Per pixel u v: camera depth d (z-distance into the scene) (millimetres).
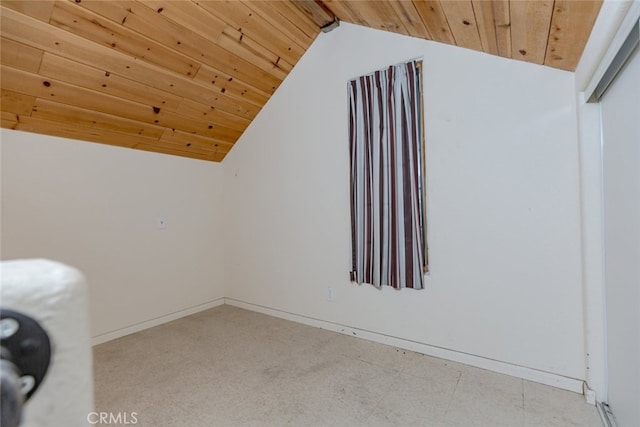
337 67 2746
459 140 2195
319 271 2906
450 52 2215
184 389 1941
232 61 2590
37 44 1815
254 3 2258
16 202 2229
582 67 1646
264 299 3328
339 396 1856
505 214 2059
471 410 1716
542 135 1937
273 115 3178
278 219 3188
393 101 2432
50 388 234
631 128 1299
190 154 3322
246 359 2312
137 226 2910
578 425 1583
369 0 1994
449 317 2266
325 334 2758
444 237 2266
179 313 3230
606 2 1136
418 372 2105
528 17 1378
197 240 3422
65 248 2457
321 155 2869
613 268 1559
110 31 1941
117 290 2760
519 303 2025
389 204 2463
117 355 2395
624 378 1465
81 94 2193
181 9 2041
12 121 2154
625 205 1396
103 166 2680
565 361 1895
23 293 228
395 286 2455
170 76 2414
